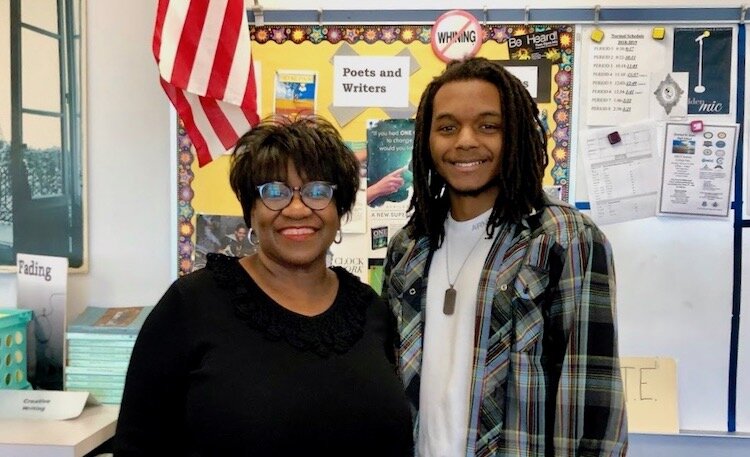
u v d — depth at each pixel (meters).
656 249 1.67
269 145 1.03
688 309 1.66
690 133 1.64
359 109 1.69
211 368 0.95
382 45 1.68
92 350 1.58
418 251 1.20
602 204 1.66
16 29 1.74
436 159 1.11
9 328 1.51
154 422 1.01
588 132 1.66
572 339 0.99
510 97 1.07
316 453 0.94
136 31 1.76
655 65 1.64
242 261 1.10
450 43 1.67
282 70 1.70
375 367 1.04
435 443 1.06
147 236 1.78
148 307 1.74
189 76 1.50
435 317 1.13
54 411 1.43
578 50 1.65
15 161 1.75
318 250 1.04
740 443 1.66
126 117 1.77
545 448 1.00
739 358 1.66
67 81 1.75
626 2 1.66
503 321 1.04
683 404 1.67
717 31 1.64
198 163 1.64
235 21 1.51
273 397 0.93
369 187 1.70
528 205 1.08
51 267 1.60
